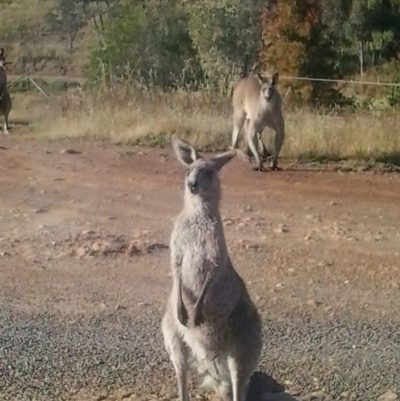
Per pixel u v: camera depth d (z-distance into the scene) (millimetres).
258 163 13992
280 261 8914
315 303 7652
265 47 27641
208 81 22656
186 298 5500
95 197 11953
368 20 38250
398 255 9250
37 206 11391
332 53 27438
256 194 12289
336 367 6344
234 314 5453
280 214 11109
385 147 15242
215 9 33500
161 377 6148
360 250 9406
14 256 8969
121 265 8688
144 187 12625
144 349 6625
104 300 7684
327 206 11656
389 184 13203
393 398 5805
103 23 48094
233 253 9141
